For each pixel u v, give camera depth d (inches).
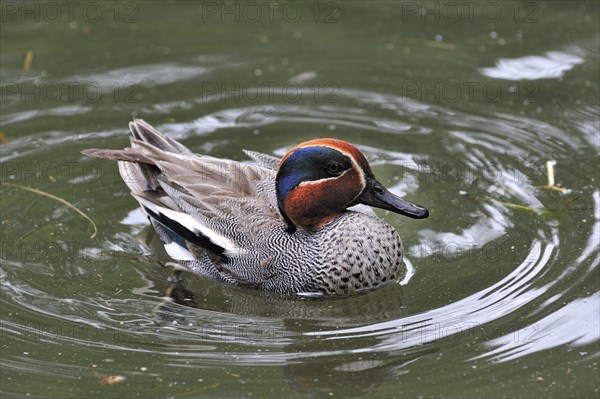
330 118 653.9
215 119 650.2
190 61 717.3
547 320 452.1
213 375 421.4
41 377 419.5
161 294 497.7
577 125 628.4
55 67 704.4
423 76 695.7
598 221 530.0
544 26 750.5
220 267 514.6
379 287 498.9
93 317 469.7
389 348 440.5
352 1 802.2
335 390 411.5
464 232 533.6
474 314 461.7
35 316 467.8
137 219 563.2
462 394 404.8
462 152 611.5
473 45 730.2
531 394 402.6
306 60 719.7
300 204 497.7
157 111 656.4
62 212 561.3
